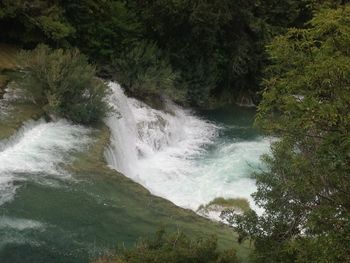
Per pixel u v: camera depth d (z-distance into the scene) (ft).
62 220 39.42
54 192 43.32
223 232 41.01
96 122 59.21
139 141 68.39
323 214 22.86
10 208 39.93
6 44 71.05
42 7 69.87
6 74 63.16
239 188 59.31
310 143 25.25
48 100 56.59
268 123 26.99
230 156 70.13
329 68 21.43
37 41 70.85
